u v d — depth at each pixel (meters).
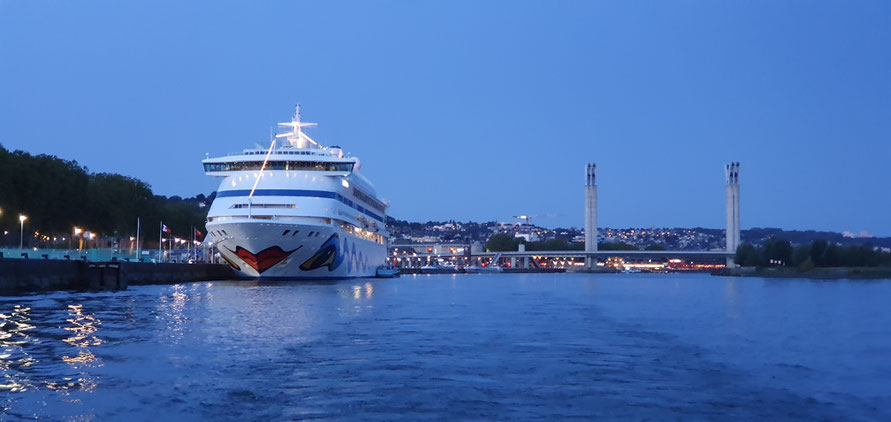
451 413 23.97
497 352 36.78
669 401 25.88
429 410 24.33
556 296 95.44
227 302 69.38
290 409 24.41
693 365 33.62
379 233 154.38
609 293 107.69
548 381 29.17
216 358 34.12
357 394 26.61
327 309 62.81
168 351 36.06
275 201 106.56
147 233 169.00
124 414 23.59
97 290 88.25
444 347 38.44
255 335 42.91
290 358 34.38
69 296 74.50
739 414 24.25
